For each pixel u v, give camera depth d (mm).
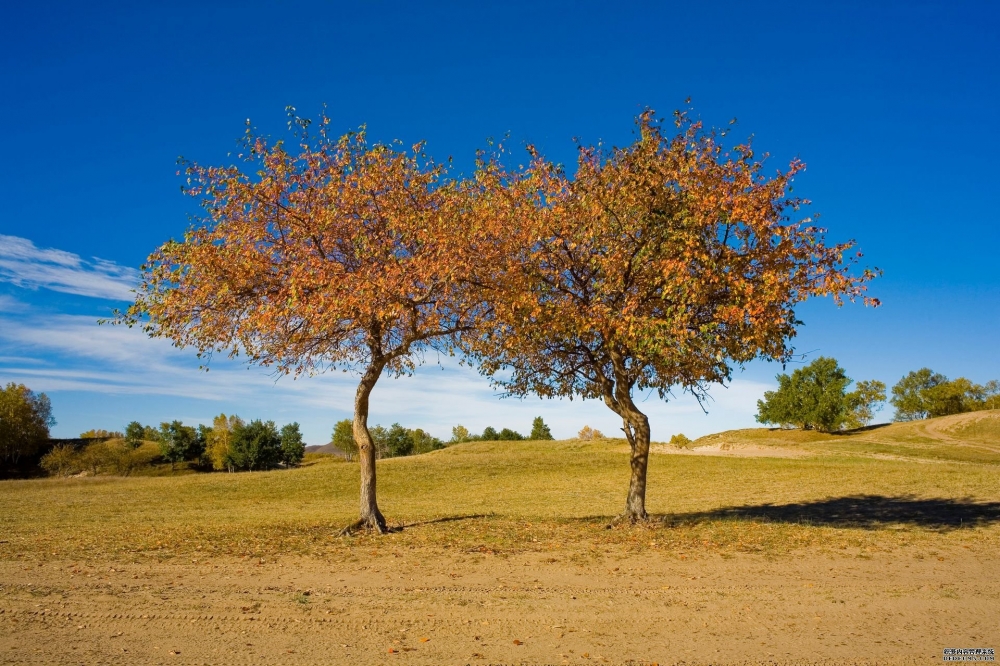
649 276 13344
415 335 15352
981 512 17984
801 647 7145
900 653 6949
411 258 13625
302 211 14578
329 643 7266
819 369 75625
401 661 6734
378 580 10266
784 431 78438
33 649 7012
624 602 8867
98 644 7195
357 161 14766
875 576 10406
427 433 95250
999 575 10406
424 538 14422
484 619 8102
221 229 14008
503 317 13602
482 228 13273
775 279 12242
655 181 13445
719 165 13664
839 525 16188
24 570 11109
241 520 21984
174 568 11258
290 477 42719
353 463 49000
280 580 10289
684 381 15836
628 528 15367
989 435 60469
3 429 83375
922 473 30453
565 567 11203
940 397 103312
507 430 97875
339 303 12797
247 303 14508
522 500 29172
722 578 10328
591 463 45531
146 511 27938
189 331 14445
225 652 6969
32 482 43375
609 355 15828
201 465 89062
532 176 14117
